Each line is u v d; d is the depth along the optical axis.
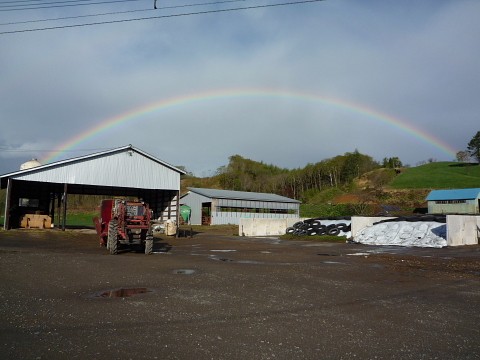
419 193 61.41
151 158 29.64
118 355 4.62
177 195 30.55
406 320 6.37
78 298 7.61
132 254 15.98
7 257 13.29
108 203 18.58
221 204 48.75
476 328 5.97
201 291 8.40
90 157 27.56
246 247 20.23
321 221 29.72
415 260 14.83
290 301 7.58
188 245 21.16
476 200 45.66
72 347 4.87
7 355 4.57
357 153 86.00
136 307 6.91
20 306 6.88
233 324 5.94
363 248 19.94
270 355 4.72
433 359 4.69
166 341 5.14
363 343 5.21
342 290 8.81
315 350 4.91
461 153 89.88
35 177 26.14
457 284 9.78
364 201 55.94
